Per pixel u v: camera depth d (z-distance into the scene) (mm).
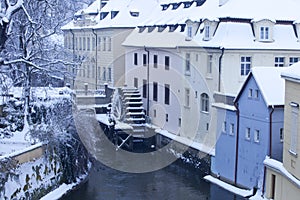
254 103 18391
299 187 14594
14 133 21203
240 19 24344
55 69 28391
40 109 23203
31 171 17750
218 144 20844
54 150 19562
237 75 23828
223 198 18594
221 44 23406
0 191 15625
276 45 24172
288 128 15875
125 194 19406
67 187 19641
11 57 23797
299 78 14562
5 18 17688
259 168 18172
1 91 23422
